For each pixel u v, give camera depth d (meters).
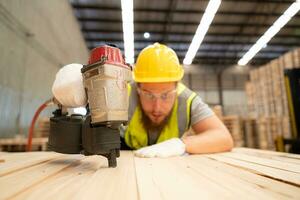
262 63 13.37
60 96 0.82
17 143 3.26
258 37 10.59
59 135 0.84
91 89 0.71
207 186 0.50
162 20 9.03
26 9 4.29
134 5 8.07
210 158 1.03
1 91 3.51
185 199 0.40
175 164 0.84
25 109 4.29
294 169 0.70
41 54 5.03
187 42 10.73
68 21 7.11
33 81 4.65
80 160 0.95
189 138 1.29
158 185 0.51
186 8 8.35
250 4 8.34
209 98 13.22
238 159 0.99
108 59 0.70
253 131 5.49
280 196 0.42
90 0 7.66
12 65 3.84
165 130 1.58
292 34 10.32
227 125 5.40
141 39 10.38
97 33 9.70
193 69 13.22
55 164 0.84
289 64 4.91
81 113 0.89
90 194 0.44
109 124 0.72
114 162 0.77
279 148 3.32
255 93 6.71
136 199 0.41
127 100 0.75
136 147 1.64
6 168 0.72
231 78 13.48
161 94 1.40
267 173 0.62
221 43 11.06
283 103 5.15
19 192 0.45
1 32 3.53
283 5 8.47
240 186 0.50
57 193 0.45
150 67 1.37
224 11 8.69
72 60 7.62
